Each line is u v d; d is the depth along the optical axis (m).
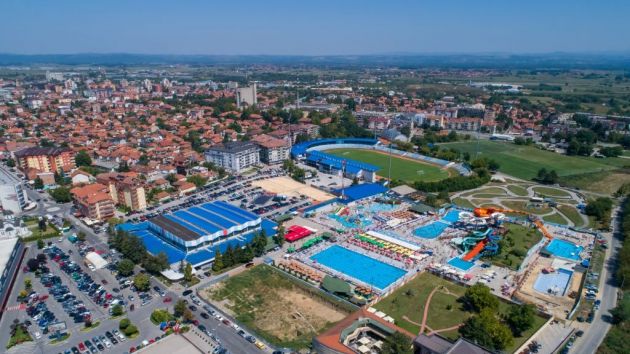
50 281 195.38
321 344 140.25
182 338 145.62
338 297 181.88
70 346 150.75
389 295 185.50
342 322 157.12
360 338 152.88
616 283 196.00
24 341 153.38
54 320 166.00
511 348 148.50
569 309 176.00
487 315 153.88
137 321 165.38
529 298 184.12
